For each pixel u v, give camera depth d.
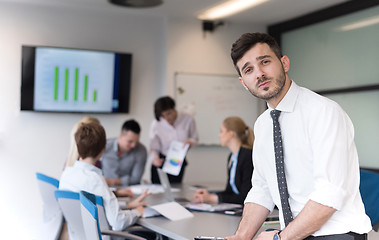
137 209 3.02
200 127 5.93
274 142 1.67
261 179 1.91
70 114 5.45
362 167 5.02
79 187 2.75
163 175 3.46
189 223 2.56
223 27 6.08
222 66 6.07
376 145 4.84
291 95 1.64
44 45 5.34
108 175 4.29
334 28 5.33
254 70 1.61
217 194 3.44
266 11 5.58
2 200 5.18
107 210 2.70
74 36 5.46
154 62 5.84
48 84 5.27
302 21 5.74
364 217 1.58
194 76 5.91
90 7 5.44
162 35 5.88
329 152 1.50
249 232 1.88
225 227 2.44
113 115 5.64
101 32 5.58
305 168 1.62
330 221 1.56
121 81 5.56
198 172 5.96
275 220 2.50
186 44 5.88
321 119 1.54
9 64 5.22
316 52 5.59
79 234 2.64
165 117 4.89
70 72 5.36
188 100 5.86
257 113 6.25
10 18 5.22
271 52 1.62
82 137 2.84
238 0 5.12
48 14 5.35
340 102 5.28
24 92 5.19
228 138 3.59
